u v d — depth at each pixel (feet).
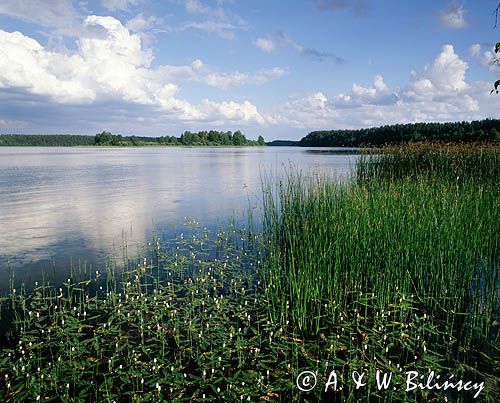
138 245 27.25
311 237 22.06
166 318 16.22
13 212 39.22
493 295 16.24
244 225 33.17
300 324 15.38
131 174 82.33
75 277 21.06
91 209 41.14
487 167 40.06
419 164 45.39
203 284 19.90
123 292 19.02
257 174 80.38
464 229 21.99
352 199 24.81
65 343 14.20
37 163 117.39
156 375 12.46
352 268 19.22
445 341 14.20
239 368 12.82
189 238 29.27
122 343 14.30
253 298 18.37
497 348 13.73
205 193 53.42
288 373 12.57
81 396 11.48
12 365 12.87
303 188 31.09
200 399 11.50
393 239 20.20
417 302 17.35
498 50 21.12
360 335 14.80
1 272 21.81
